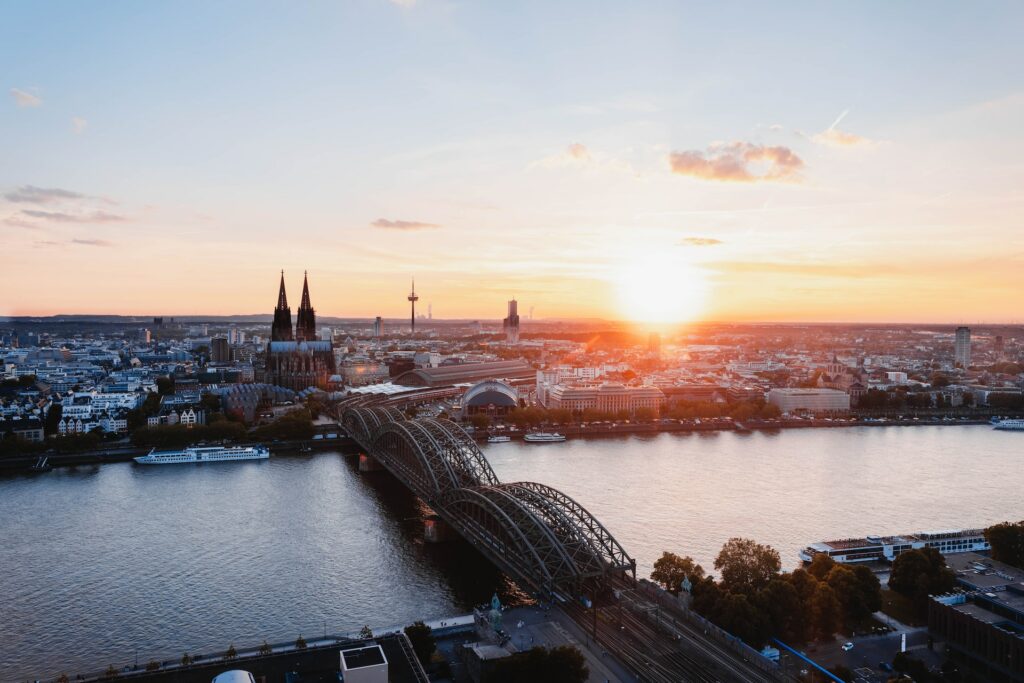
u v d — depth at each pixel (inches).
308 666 7603.4
